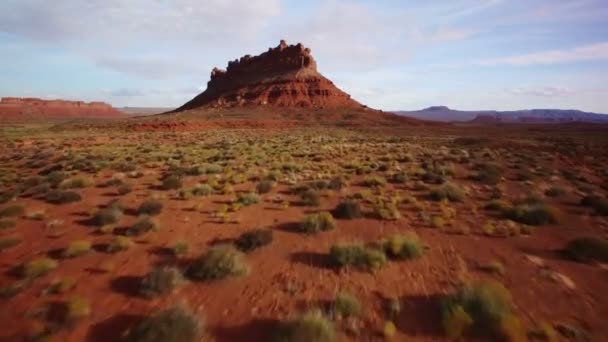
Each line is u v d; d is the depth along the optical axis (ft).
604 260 28.19
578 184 59.67
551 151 115.75
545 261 28.78
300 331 18.63
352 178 64.95
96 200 50.06
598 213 42.45
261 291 24.61
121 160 87.15
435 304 22.49
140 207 42.70
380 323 20.59
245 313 21.99
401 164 81.05
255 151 104.42
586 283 25.07
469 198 50.16
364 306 22.40
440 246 32.45
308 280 26.05
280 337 18.84
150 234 35.50
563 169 77.10
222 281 25.94
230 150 107.34
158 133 208.23
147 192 54.44
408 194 52.42
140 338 18.61
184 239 34.47
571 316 21.15
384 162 84.07
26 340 19.48
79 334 19.98
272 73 515.50
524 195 51.49
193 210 44.65
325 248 32.24
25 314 21.76
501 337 18.86
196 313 21.93
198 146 125.49
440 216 40.91
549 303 22.58
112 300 23.49
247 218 41.37
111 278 26.61
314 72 497.87
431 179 61.72
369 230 37.14
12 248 32.89
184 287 25.17
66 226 38.91
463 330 19.31
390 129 284.20
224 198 50.62
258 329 20.44
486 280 25.49
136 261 29.66
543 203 45.19
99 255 30.83
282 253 31.22
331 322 20.10
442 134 236.43
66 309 22.02
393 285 25.14
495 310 20.04
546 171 72.28
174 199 50.08
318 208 45.34
